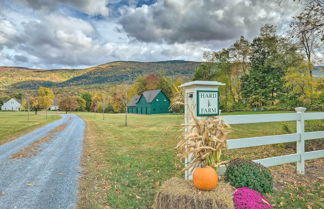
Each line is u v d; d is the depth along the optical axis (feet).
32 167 16.33
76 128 49.93
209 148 8.05
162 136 33.09
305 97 44.01
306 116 13.39
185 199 7.16
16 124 58.90
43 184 12.41
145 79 179.11
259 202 7.44
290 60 55.36
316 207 8.84
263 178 8.95
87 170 15.26
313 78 41.34
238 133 32.40
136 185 11.80
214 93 9.43
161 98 147.33
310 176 12.85
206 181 7.41
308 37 26.84
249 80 99.91
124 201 9.66
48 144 27.53
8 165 16.96
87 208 9.09
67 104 170.30
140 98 155.74
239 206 7.27
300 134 13.20
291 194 10.14
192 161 9.16
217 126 8.53
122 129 45.11
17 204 9.73
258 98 95.30
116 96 172.14
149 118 84.53
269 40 85.51
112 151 21.91
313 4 24.93
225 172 9.61
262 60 99.71
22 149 23.99
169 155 19.49
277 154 19.44
